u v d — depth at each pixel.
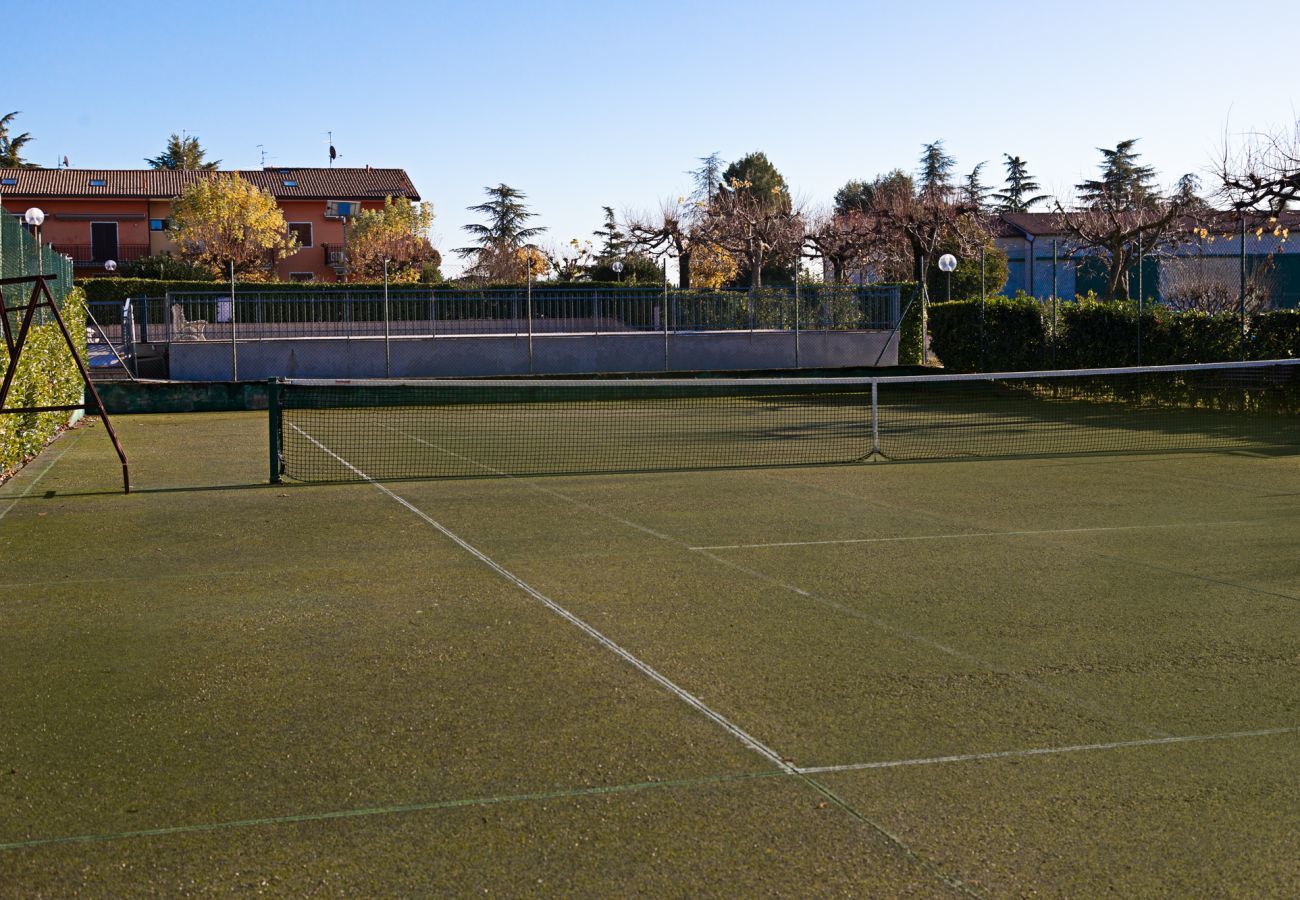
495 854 3.59
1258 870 3.48
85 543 8.66
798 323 27.41
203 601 6.83
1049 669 5.43
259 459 14.36
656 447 15.79
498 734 4.61
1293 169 22.42
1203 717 4.77
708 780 4.15
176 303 26.42
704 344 27.88
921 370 28.02
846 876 3.45
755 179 72.19
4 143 81.81
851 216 47.03
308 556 8.18
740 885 3.40
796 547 8.48
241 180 49.78
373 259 50.16
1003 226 52.28
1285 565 7.67
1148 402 21.64
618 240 56.03
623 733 4.61
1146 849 3.61
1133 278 41.03
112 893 3.35
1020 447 15.41
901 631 6.11
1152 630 6.10
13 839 3.70
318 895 3.34
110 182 56.41
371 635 6.08
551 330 27.75
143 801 3.98
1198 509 10.02
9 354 12.61
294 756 4.38
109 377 25.17
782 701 5.00
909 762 4.31
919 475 12.55
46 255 17.48
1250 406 19.61
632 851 3.61
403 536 8.98
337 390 24.61
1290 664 5.48
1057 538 8.74
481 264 58.19
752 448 15.60
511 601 6.82
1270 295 31.44
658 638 6.00
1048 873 3.46
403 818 3.84
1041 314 24.77
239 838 3.70
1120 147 72.12
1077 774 4.19
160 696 5.08
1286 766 4.25
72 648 5.84
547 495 11.21
